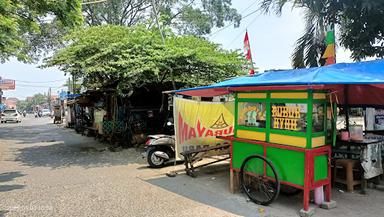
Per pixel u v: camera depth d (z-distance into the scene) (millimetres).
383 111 8305
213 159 9641
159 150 8766
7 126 27719
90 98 15875
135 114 13062
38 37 21688
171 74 11414
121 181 7305
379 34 8492
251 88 5523
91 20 23734
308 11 9688
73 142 15000
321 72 5336
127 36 11297
